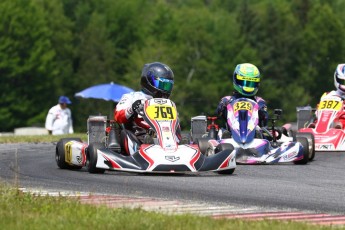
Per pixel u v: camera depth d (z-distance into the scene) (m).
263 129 52.56
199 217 28.31
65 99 85.50
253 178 41.91
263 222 27.66
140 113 43.84
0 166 48.50
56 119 85.19
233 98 53.06
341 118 62.38
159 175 41.91
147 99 44.50
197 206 32.09
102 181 39.59
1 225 27.16
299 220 29.06
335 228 27.11
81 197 33.75
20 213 28.86
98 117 47.09
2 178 41.62
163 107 43.78
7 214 28.67
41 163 50.50
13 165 48.97
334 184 39.69
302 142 51.09
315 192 36.47
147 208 31.16
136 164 41.59
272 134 53.44
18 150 61.16
